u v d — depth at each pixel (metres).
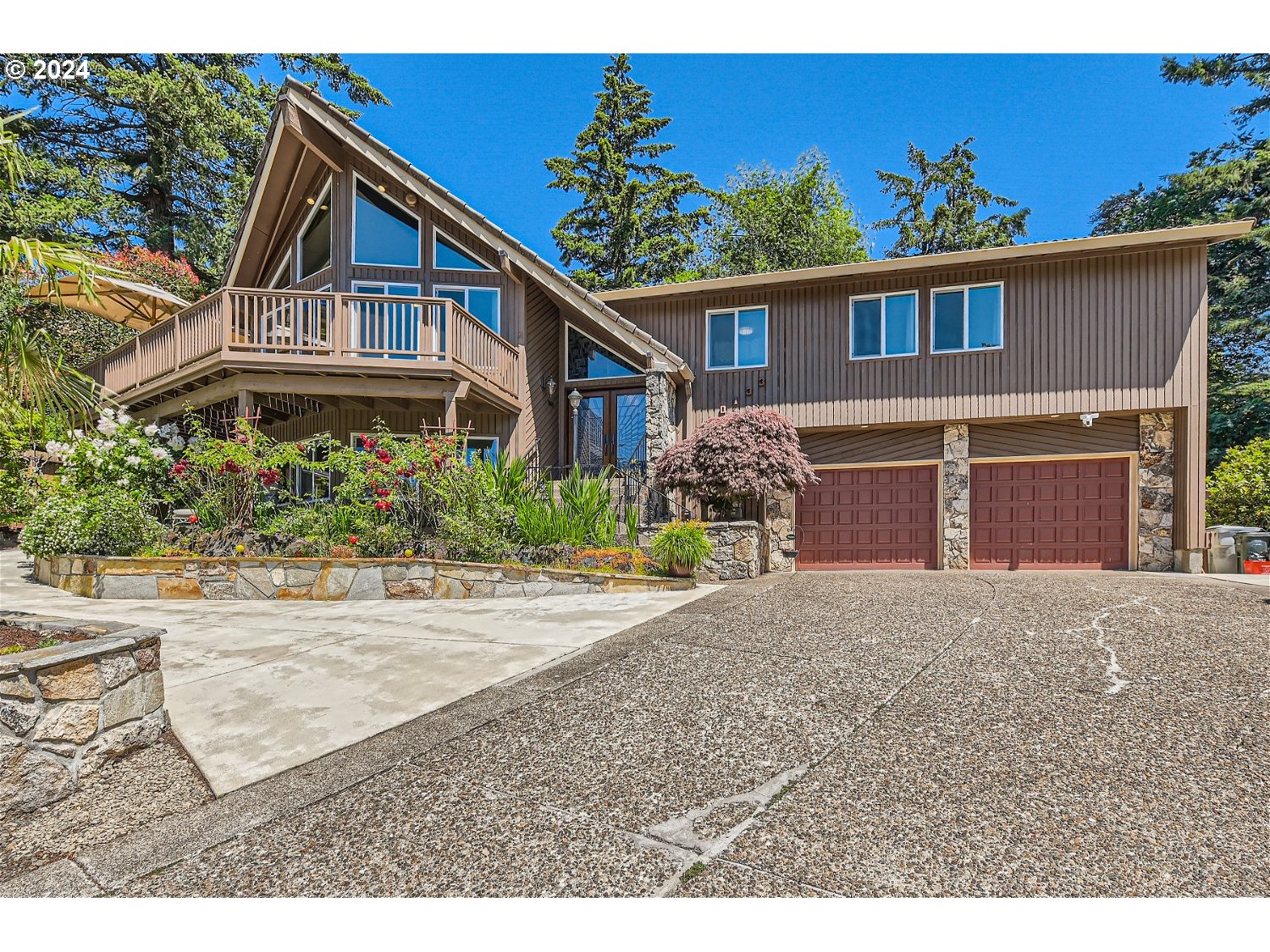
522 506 9.05
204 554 8.35
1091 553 10.88
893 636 5.18
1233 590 7.19
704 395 12.55
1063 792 2.70
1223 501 11.70
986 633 5.20
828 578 9.34
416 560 8.06
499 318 12.54
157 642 3.57
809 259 25.30
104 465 8.97
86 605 7.43
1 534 13.56
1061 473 11.12
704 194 27.45
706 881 2.22
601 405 13.30
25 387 4.79
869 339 11.80
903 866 2.26
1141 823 2.46
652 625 5.96
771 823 2.55
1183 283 10.21
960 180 30.38
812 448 12.38
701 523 9.61
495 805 2.77
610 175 27.61
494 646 5.40
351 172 12.65
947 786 2.78
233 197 23.00
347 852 2.48
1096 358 10.55
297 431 13.27
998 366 11.02
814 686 4.05
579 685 4.28
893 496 11.95
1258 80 19.70
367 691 4.29
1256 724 3.29
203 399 11.19
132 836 2.68
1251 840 2.34
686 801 2.74
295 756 3.34
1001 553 11.34
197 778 3.14
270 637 5.78
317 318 10.30
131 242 21.72
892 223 31.11
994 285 11.12
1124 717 3.43
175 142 21.28
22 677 2.91
